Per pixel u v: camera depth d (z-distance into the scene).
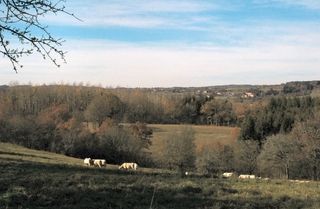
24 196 15.30
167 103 129.12
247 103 140.12
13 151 48.03
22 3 5.39
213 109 134.88
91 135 79.94
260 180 25.53
